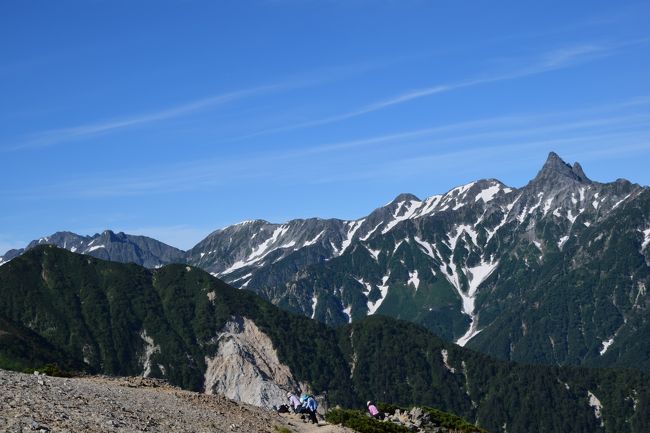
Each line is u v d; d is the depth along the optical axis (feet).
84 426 89.92
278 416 151.64
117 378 158.71
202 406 133.80
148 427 101.09
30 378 115.85
